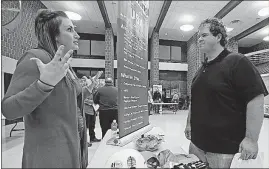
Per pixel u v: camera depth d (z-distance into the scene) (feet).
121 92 2.64
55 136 2.18
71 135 2.38
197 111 3.19
